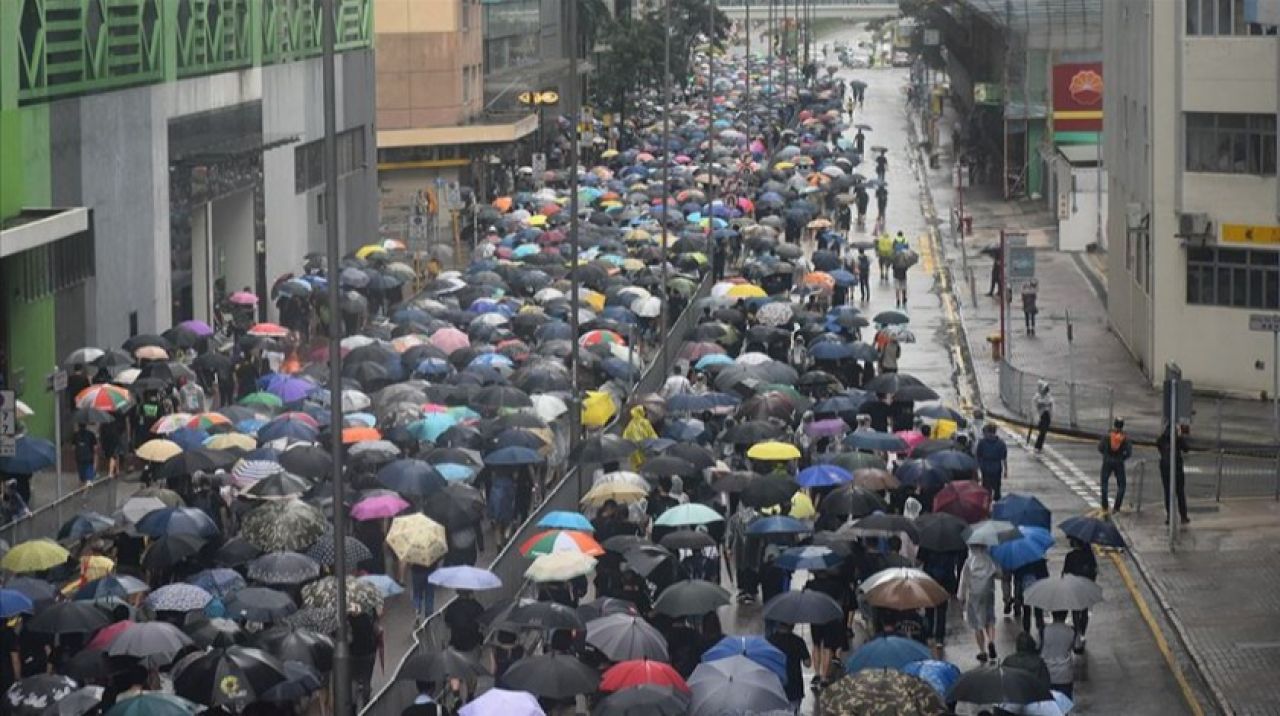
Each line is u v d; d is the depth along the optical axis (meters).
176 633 44.72
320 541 52.72
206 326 89.31
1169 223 104.44
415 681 45.81
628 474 61.75
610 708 41.75
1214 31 102.12
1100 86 167.50
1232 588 65.44
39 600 48.47
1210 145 102.56
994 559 55.34
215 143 111.69
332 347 47.97
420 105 171.38
